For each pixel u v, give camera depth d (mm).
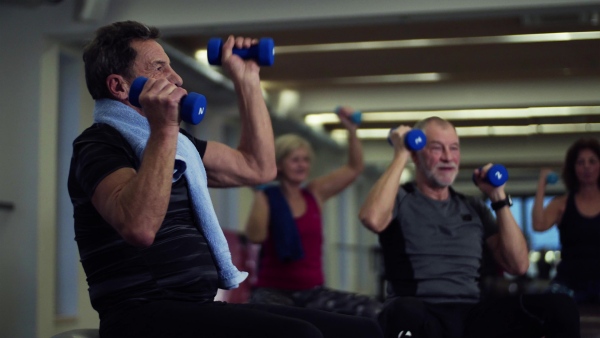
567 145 13242
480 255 2988
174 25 5223
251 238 4027
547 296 2660
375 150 13719
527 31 6742
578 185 4387
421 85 9398
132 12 5254
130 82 2014
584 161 4320
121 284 1851
